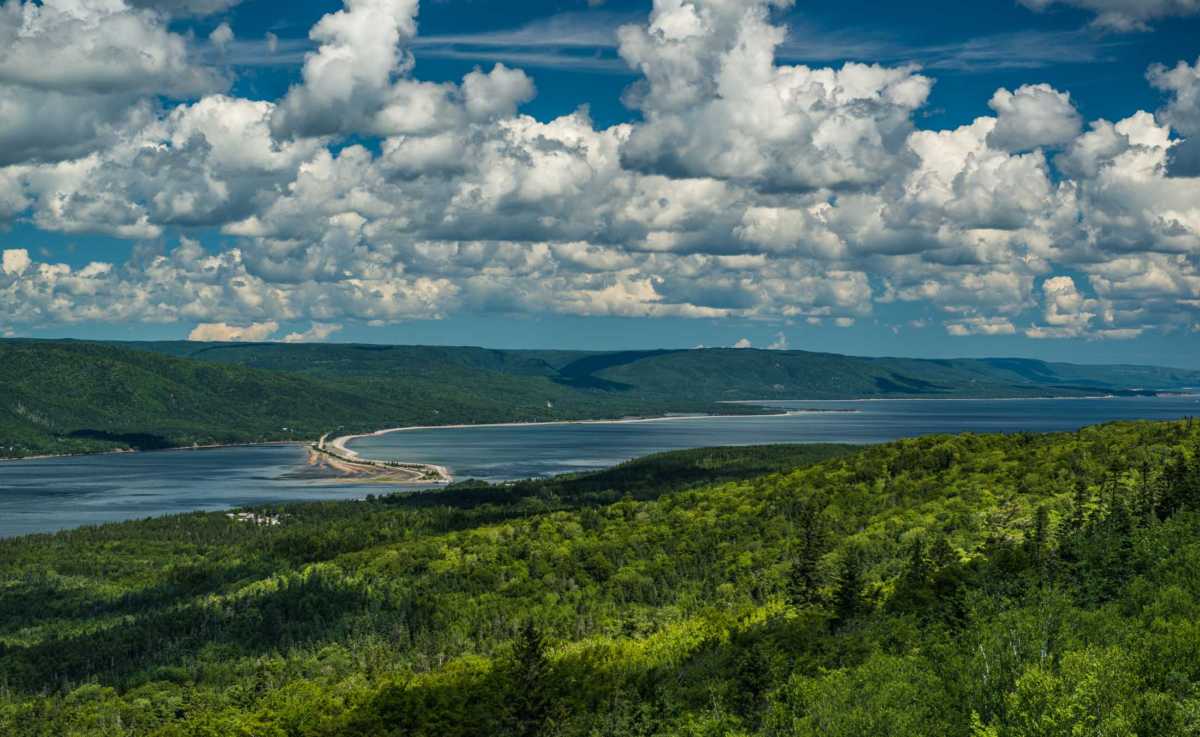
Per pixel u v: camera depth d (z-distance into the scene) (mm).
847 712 110875
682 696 152000
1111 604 136875
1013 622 124375
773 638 163250
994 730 92312
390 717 177875
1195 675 102375
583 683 172000
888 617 159375
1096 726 88062
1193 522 170875
